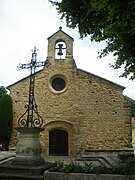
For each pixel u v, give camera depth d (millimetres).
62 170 7102
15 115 18203
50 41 19203
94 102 18031
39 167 8367
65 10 9336
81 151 17344
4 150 17891
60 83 18734
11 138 17828
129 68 9719
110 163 11445
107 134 17562
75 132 17609
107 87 18172
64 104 18109
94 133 17625
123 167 7074
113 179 6637
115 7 5250
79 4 9117
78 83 18359
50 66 18719
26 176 7840
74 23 9680
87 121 17797
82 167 7191
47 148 17516
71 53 18906
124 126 17594
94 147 17406
